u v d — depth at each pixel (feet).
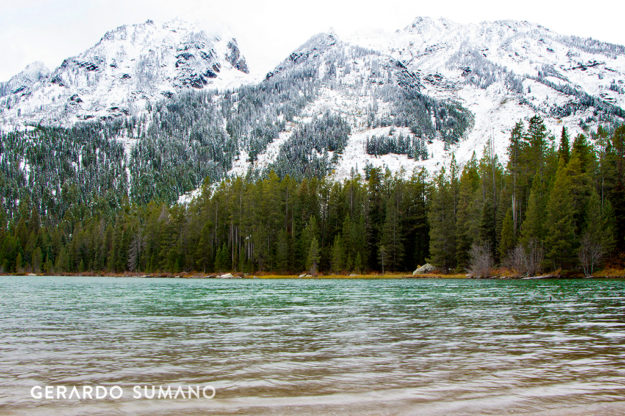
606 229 190.29
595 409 24.08
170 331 49.52
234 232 327.47
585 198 208.85
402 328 50.98
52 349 39.75
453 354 37.22
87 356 36.91
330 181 345.51
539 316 61.00
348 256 277.85
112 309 73.87
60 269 394.52
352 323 55.36
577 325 52.80
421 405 24.57
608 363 34.09
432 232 254.68
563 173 195.52
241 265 289.12
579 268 194.29
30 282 212.23
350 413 23.30
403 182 322.96
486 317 60.29
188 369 32.50
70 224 568.82
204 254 311.47
